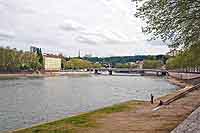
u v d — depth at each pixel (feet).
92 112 88.84
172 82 406.82
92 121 72.69
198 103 111.86
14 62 538.47
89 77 645.51
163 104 108.47
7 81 431.02
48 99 194.49
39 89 289.12
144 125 66.59
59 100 187.83
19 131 61.57
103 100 187.32
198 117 67.67
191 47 58.39
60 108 146.82
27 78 526.57
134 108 98.17
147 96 213.87
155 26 55.93
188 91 175.52
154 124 67.72
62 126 66.03
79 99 194.18
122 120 74.38
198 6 50.03
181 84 336.49
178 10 51.31
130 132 59.16
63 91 264.72
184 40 56.24
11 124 102.73
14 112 132.87
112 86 336.08
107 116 81.20
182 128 55.36
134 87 318.04
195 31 53.47
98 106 154.61
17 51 568.41
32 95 225.56
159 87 314.96
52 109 143.13
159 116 80.33
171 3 51.78
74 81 458.50
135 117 79.20
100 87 319.88
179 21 52.54
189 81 332.80
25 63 583.17
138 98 198.29
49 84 372.99
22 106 156.04
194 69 421.18
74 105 159.84
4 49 520.42
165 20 54.24
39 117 118.42
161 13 53.93
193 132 50.85
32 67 619.26
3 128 94.94
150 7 54.75
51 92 253.65
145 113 86.53
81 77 638.53
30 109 143.64
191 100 123.75
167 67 584.40
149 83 400.26
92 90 277.03
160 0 52.60
